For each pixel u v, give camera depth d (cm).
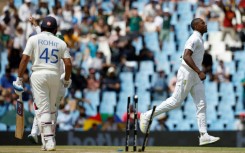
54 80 3167
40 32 3269
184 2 7344
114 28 7188
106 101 6569
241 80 6800
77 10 7312
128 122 3266
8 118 6181
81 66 6794
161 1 7369
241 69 6894
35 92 3167
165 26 7150
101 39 7038
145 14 7275
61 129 6209
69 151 3244
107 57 6900
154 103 6581
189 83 3388
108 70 6719
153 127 6222
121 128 6259
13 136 5531
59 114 6250
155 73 6794
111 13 7344
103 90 6625
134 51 6906
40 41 3155
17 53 6825
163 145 5484
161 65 6881
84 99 6488
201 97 3416
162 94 6594
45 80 3142
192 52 3328
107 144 5584
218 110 6562
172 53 6988
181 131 5478
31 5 7219
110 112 6519
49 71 3152
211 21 7219
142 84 6706
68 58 3212
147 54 6888
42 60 3155
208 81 6669
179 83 3403
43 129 3181
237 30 7175
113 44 6956
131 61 6856
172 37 7106
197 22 3369
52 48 3166
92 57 6862
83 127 6269
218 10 7281
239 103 6631
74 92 6525
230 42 7125
